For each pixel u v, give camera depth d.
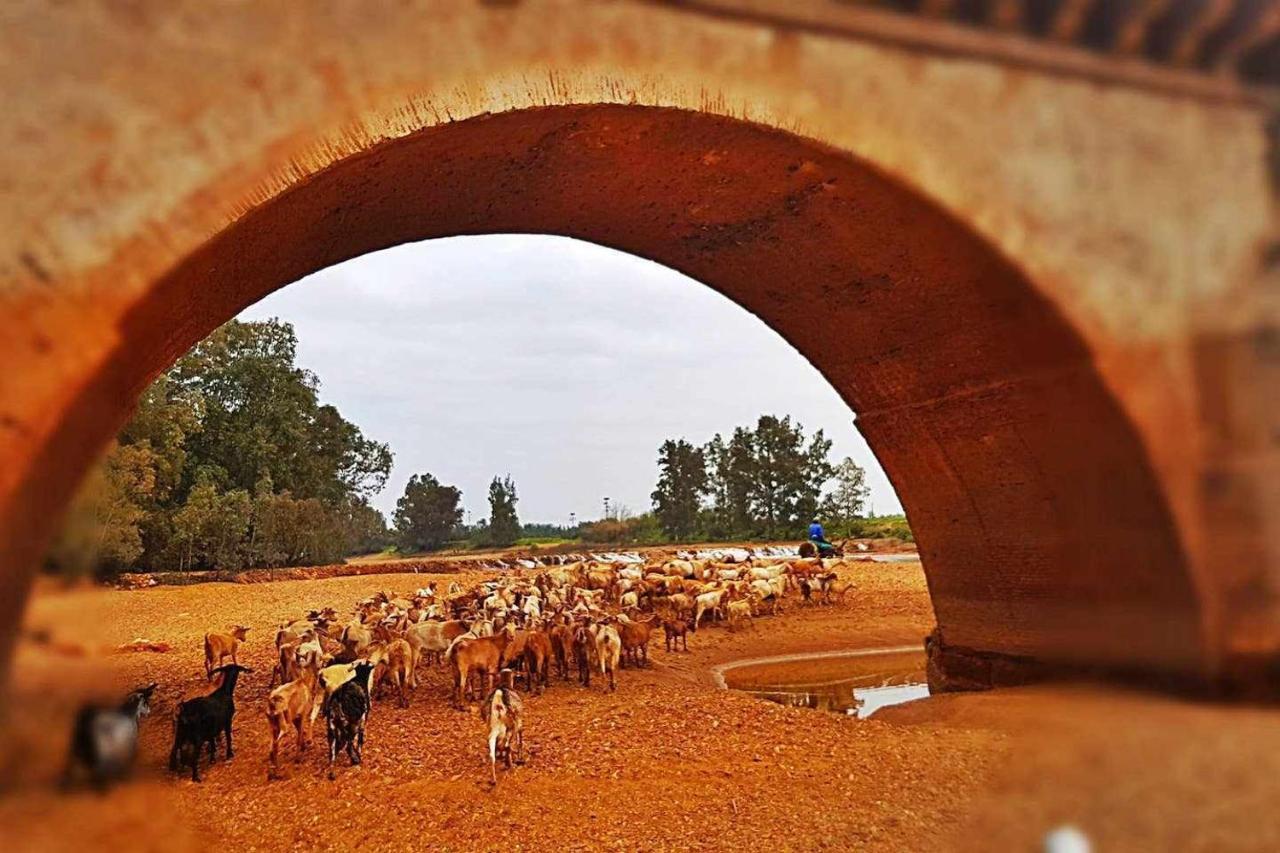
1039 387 8.63
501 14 5.88
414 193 8.01
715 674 15.95
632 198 9.28
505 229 10.34
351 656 13.23
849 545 50.88
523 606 18.42
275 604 27.83
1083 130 6.90
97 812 5.61
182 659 17.00
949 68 6.75
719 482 73.75
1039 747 6.76
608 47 6.10
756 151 7.28
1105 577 8.70
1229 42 6.66
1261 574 6.89
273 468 48.75
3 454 4.63
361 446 61.44
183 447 43.12
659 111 6.27
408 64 5.66
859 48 6.59
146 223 5.04
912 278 8.91
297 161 5.38
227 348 47.59
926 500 12.49
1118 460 7.81
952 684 12.62
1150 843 4.97
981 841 5.75
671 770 8.48
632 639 15.95
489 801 7.77
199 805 7.73
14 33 4.95
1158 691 7.61
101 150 5.00
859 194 7.61
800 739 9.45
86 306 4.90
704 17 6.31
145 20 5.14
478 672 12.81
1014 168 6.80
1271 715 6.56
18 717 5.11
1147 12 6.50
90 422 5.30
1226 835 5.04
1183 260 6.94
